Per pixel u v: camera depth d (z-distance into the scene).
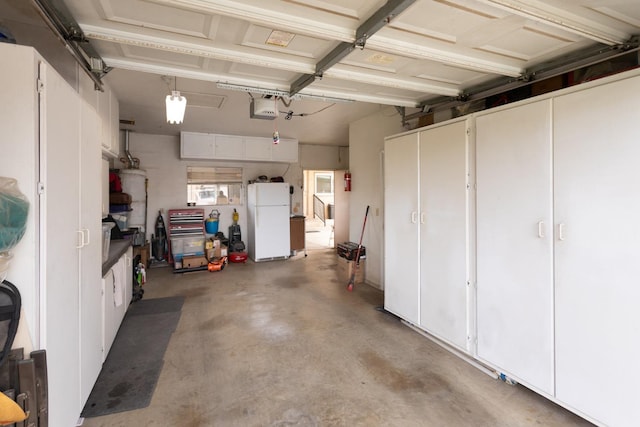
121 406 2.12
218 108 4.43
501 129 2.37
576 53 2.27
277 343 3.05
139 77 3.23
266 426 1.96
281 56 2.35
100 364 2.41
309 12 1.73
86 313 2.02
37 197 1.39
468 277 2.67
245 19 1.67
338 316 3.72
